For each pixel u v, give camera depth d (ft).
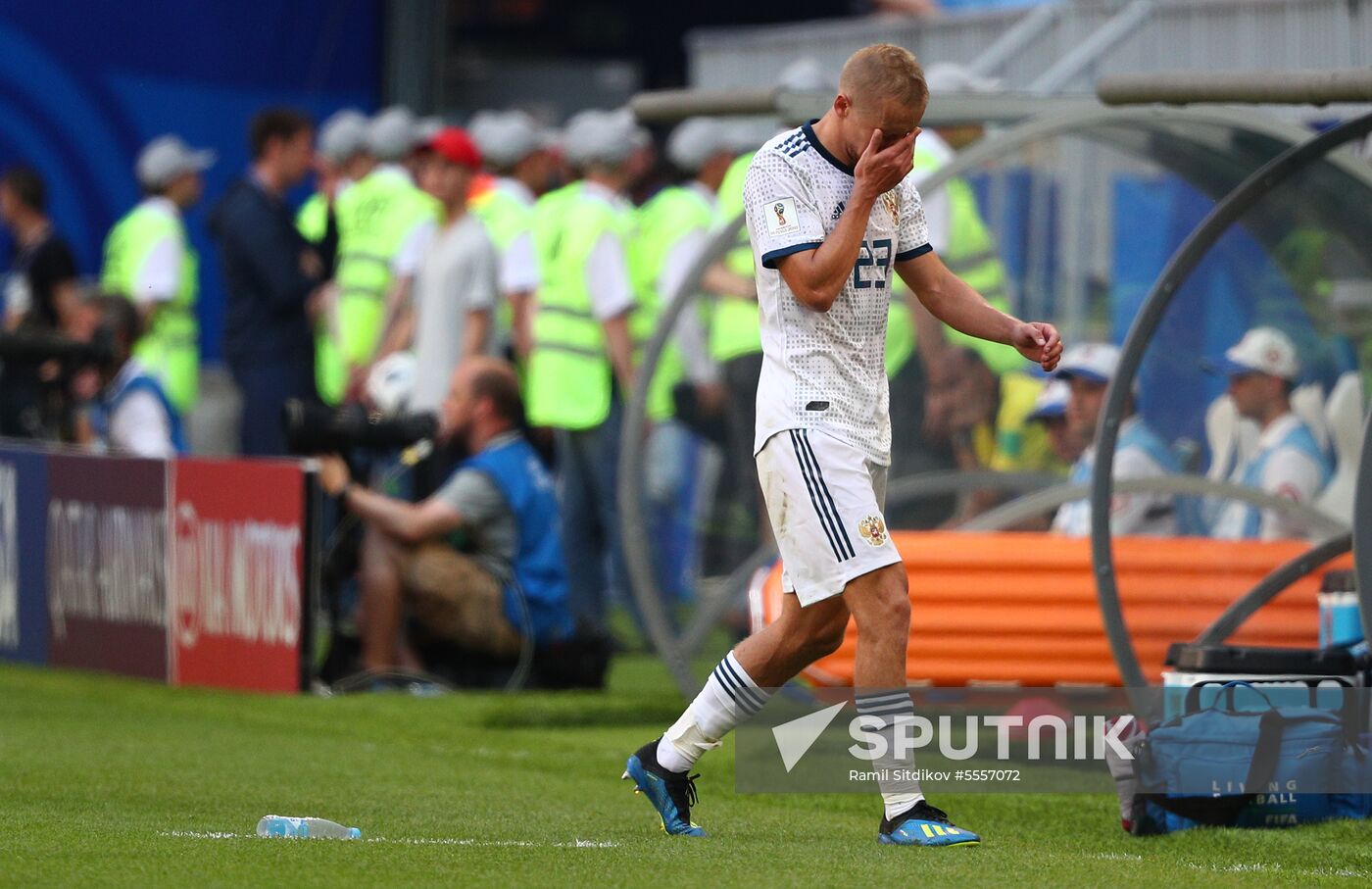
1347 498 84.99
